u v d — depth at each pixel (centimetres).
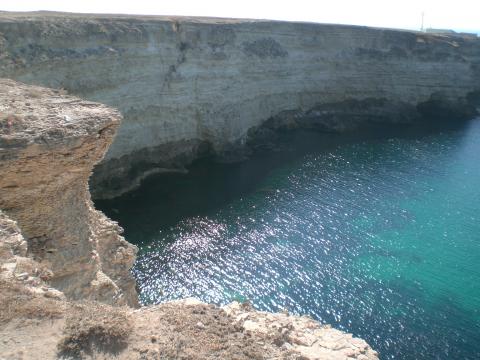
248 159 6078
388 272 3594
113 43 4803
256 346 1075
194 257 3712
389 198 4991
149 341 1007
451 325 3009
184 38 5562
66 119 1638
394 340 2859
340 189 5203
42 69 4134
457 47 8944
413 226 4362
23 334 959
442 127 8006
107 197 4669
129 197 4766
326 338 1233
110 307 1112
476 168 6025
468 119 8600
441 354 2748
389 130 7719
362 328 2961
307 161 6103
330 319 3041
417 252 3900
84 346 954
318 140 7006
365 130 7662
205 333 1082
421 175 5719
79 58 4425
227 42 6025
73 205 1714
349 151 6575
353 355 1170
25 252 1334
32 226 1598
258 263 3659
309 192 5097
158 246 3847
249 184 5275
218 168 5728
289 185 5284
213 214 4484
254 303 3183
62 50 4353
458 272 3628
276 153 6356
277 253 3812
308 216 4500
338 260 3741
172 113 5472
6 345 924
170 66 5394
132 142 5078
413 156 6444
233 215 4481
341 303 3206
